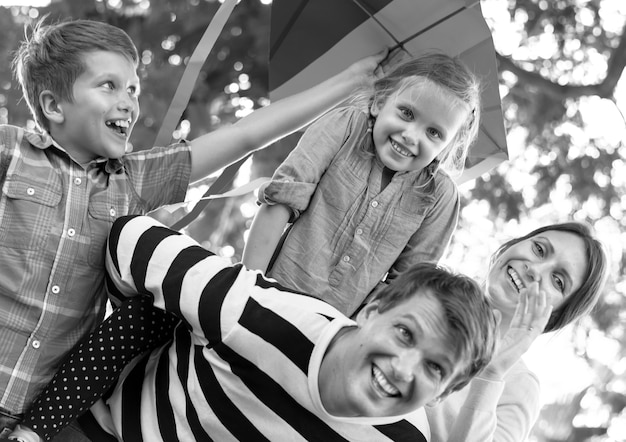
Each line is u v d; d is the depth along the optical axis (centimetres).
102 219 274
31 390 263
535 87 880
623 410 855
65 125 275
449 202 335
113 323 267
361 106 329
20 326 261
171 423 261
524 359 330
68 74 272
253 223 319
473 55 338
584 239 318
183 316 260
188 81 314
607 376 845
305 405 247
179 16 811
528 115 880
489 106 340
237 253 817
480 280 333
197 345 264
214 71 809
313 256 320
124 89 278
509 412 307
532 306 284
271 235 316
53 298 264
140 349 270
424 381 235
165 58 808
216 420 255
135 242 268
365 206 321
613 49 895
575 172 874
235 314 254
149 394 270
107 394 277
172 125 313
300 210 319
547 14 892
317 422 250
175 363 267
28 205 262
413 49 342
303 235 321
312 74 348
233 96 814
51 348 266
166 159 294
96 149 275
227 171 330
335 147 323
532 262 314
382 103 320
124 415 271
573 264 314
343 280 321
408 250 332
